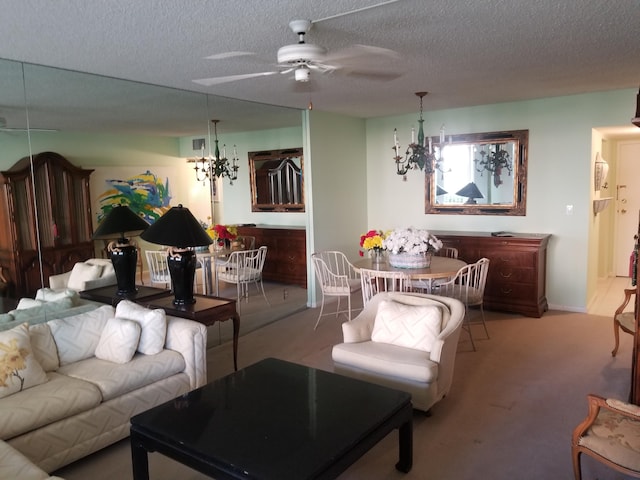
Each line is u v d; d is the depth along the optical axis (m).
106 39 2.79
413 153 5.38
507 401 3.33
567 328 4.90
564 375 3.75
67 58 3.21
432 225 6.41
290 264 5.76
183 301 3.79
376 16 2.54
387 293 3.77
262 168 5.30
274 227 5.52
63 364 3.03
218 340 4.81
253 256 5.27
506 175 5.77
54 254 3.60
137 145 4.14
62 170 3.64
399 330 3.36
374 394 2.54
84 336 3.15
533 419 3.08
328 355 4.32
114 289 3.99
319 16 2.51
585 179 5.31
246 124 5.15
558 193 5.48
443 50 3.25
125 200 4.07
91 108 3.79
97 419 2.70
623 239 7.29
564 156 5.40
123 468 2.66
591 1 2.41
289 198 5.66
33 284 3.48
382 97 5.05
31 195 3.46
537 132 5.53
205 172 4.75
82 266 3.77
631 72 4.08
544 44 3.17
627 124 5.00
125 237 4.05
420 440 2.86
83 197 3.78
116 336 3.05
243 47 3.03
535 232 5.67
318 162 5.95
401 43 3.07
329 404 2.43
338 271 6.15
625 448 2.03
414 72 3.89
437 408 3.25
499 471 2.53
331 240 6.23
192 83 4.10
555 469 2.54
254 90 4.50
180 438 2.11
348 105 5.52
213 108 4.79
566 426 2.98
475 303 4.42
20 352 2.68
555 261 5.58
